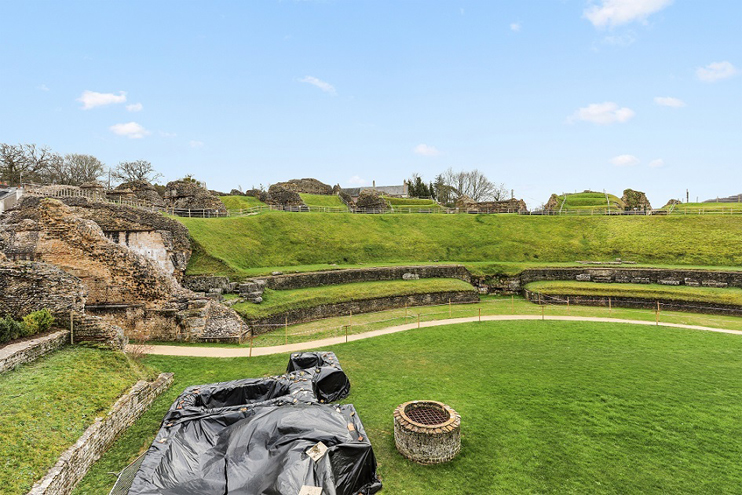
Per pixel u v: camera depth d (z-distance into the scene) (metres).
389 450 9.09
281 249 34.16
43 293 12.45
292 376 11.07
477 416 10.73
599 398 11.84
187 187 39.16
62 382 9.77
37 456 7.21
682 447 9.17
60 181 64.50
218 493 6.44
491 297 32.25
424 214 46.81
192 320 18.22
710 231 37.00
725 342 17.75
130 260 17.86
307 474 6.44
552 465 8.48
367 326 21.67
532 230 42.53
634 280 30.64
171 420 8.53
